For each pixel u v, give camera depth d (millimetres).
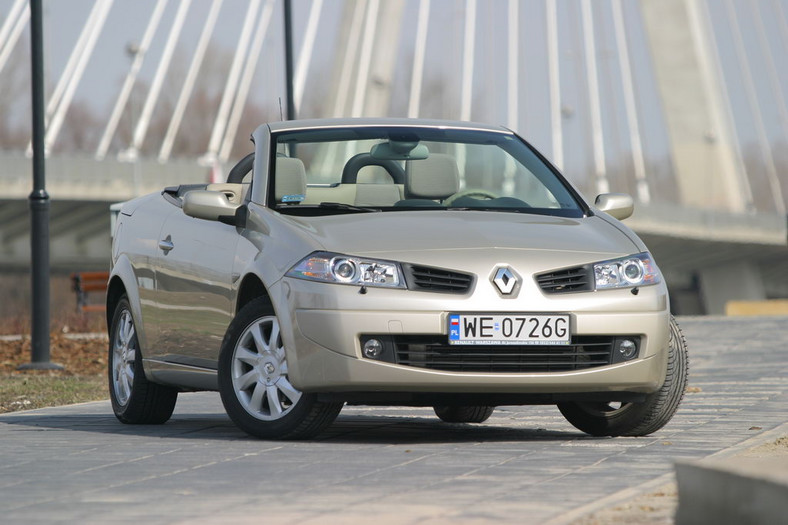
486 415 18766
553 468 12422
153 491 11039
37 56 34094
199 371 16906
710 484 7777
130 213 19797
